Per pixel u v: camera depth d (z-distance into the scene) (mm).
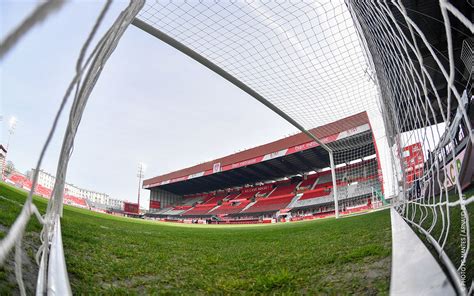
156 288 2336
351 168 27078
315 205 28172
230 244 4914
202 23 6586
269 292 2270
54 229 3387
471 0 5453
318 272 2545
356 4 5195
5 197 6141
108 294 2045
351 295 1952
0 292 1531
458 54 8539
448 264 1695
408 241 2664
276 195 35469
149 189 47375
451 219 3545
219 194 45719
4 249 817
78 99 1276
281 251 3787
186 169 39438
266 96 9266
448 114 1641
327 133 13375
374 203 22547
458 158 5574
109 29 1243
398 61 4328
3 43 380
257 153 30703
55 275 1931
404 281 1703
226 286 2449
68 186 68000
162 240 5168
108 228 6355
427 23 8523
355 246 3453
